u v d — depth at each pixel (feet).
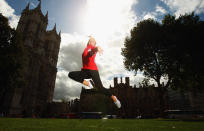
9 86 86.99
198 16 87.15
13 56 85.97
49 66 244.42
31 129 11.79
